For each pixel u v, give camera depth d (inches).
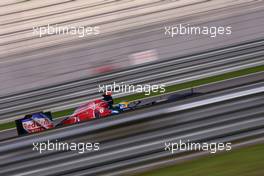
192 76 1942.7
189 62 1951.3
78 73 2065.7
